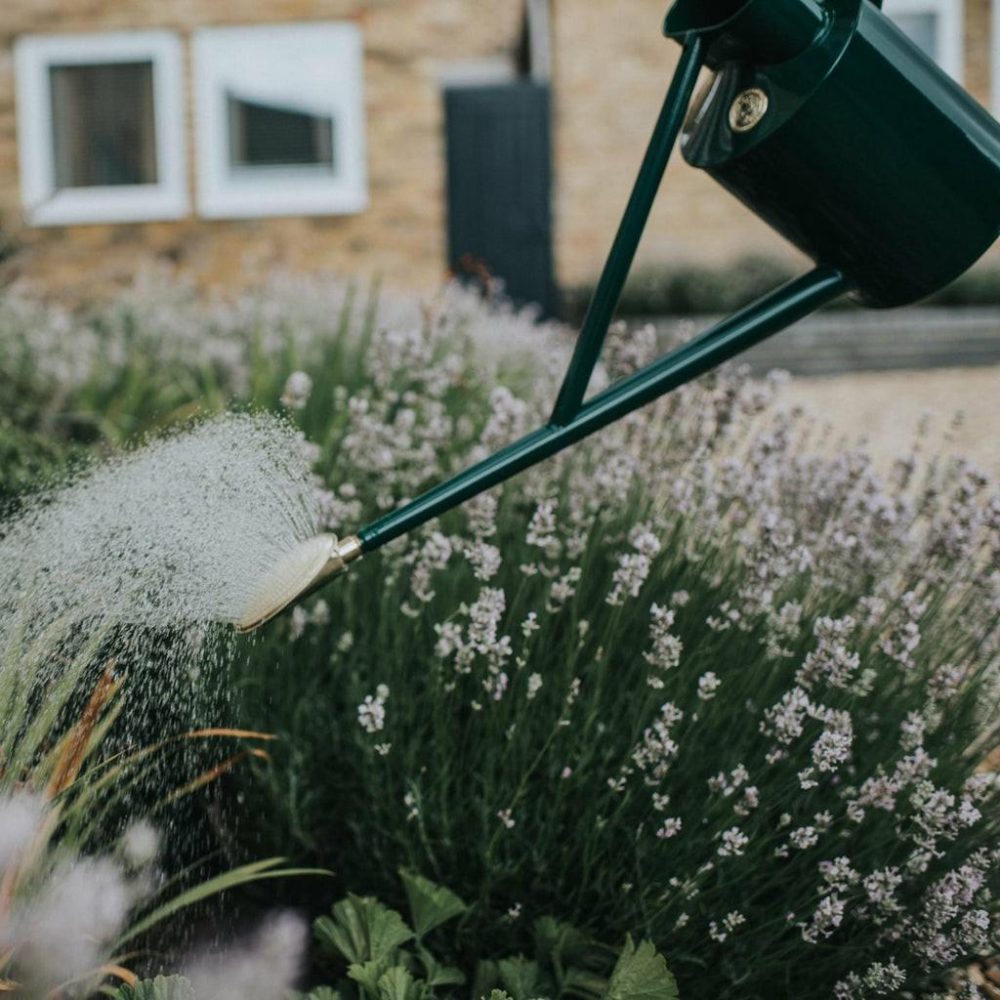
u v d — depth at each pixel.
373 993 1.41
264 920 1.70
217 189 8.91
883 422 5.27
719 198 8.92
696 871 1.57
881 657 1.78
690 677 1.66
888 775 1.66
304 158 8.92
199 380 4.61
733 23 1.09
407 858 1.70
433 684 1.76
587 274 9.04
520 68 8.93
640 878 1.56
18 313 4.45
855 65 1.08
